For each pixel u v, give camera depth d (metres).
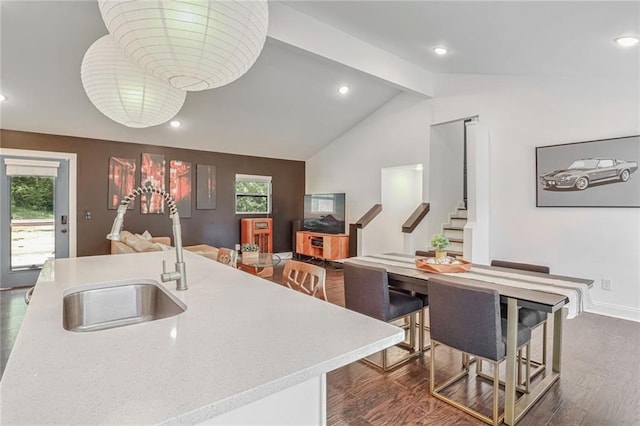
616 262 3.80
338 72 5.12
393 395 2.32
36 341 1.03
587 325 3.58
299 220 7.93
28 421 0.65
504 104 4.68
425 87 5.36
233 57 1.29
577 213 4.07
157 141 6.20
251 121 6.13
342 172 7.34
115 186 5.88
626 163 3.68
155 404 0.71
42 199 5.27
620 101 3.74
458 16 2.85
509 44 3.26
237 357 0.93
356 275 2.77
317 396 1.00
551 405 2.19
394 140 6.21
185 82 1.41
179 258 1.66
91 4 3.11
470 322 2.09
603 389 2.38
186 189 6.66
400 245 6.82
